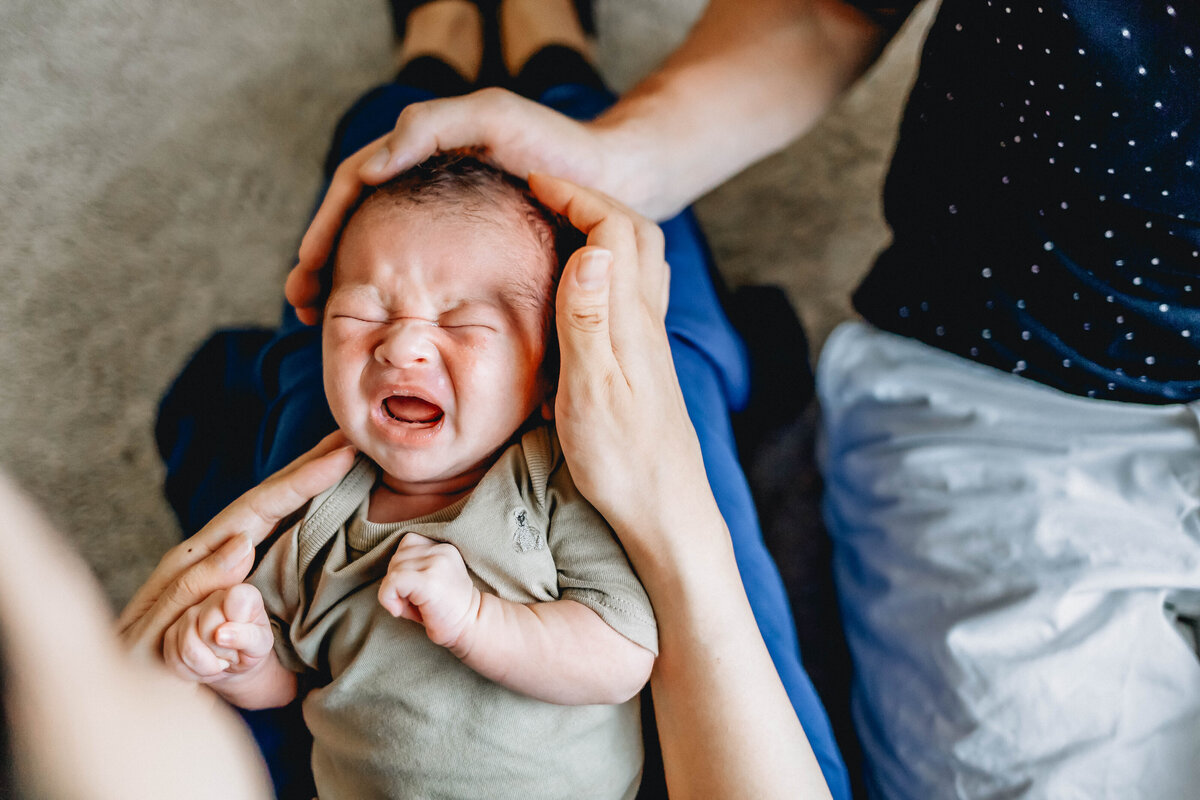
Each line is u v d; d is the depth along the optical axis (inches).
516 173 34.7
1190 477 33.5
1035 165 31.1
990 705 33.2
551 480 29.2
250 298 59.8
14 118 64.3
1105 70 27.3
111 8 68.4
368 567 27.7
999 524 35.3
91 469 53.7
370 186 31.1
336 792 28.6
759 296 52.2
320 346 38.0
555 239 29.8
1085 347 34.2
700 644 27.2
